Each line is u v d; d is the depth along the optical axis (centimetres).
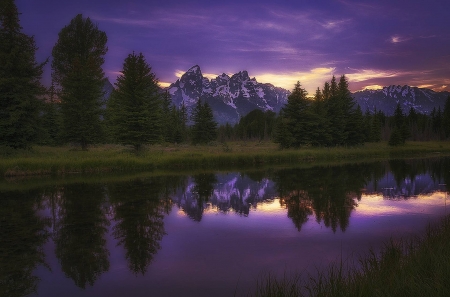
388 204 1470
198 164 3203
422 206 1427
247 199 1590
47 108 3231
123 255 859
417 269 548
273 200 1566
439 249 632
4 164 2367
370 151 4653
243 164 3384
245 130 9956
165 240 981
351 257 825
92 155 3169
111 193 1733
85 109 3791
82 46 5278
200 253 870
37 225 1136
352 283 536
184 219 1223
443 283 466
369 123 7138
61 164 2544
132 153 3441
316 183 2089
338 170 2828
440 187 1925
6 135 2928
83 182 2120
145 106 3322
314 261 805
